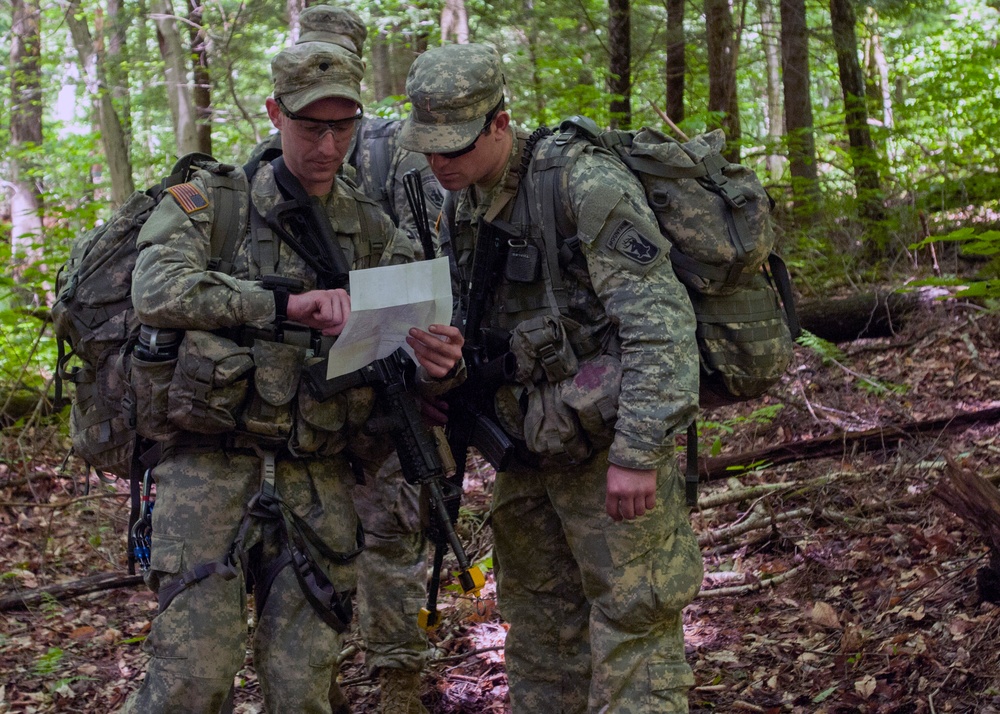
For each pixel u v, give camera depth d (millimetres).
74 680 3373
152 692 2166
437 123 2209
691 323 2227
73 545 4656
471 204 2471
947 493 3055
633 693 2320
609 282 2211
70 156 14461
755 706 2855
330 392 2285
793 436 5008
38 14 14453
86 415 2520
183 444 2301
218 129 13055
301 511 2342
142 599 4078
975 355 5152
